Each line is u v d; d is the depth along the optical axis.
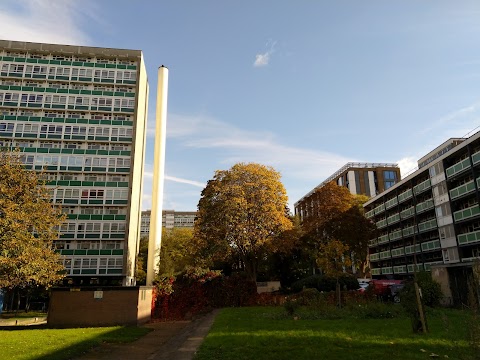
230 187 39.94
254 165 42.56
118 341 17.44
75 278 56.84
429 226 51.69
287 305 22.42
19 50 63.62
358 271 70.62
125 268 57.81
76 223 58.56
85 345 15.59
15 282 25.03
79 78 63.94
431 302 23.70
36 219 26.52
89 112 63.06
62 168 60.19
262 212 39.62
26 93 61.97
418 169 54.59
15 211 24.23
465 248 45.53
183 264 67.31
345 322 18.06
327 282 38.62
